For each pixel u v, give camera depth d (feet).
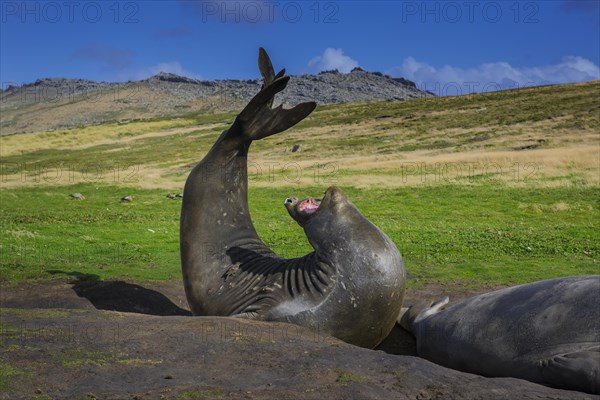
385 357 19.45
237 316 25.20
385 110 279.28
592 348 17.17
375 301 24.29
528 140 170.09
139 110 503.61
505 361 19.03
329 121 259.19
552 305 18.66
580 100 230.27
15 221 78.28
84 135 289.53
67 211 94.94
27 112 542.16
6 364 18.17
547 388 16.57
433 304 26.43
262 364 18.70
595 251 53.11
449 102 278.87
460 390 16.35
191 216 28.96
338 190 25.52
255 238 29.14
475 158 138.82
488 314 20.35
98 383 16.81
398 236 63.57
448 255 51.93
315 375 17.60
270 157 181.78
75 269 44.27
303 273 25.57
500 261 48.96
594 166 121.80
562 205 88.94
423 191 109.50
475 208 91.15
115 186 130.93
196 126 315.58
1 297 35.91
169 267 47.34
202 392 16.11
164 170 169.89
